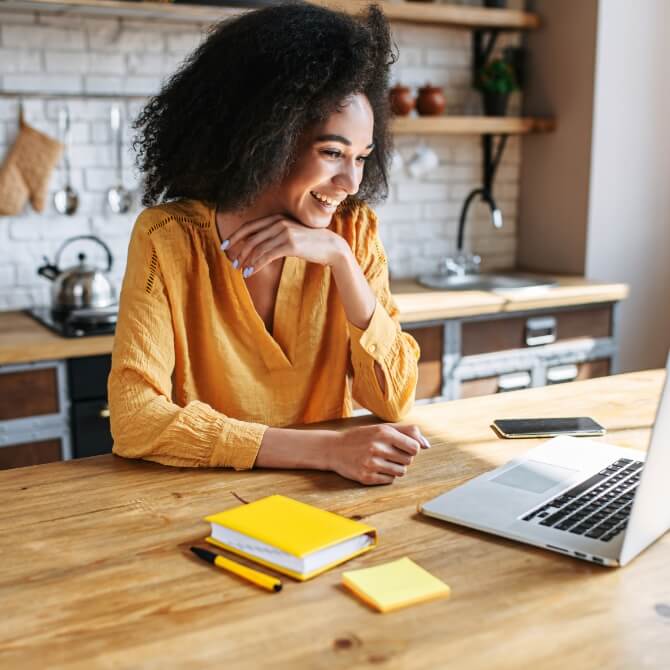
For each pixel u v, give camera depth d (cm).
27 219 285
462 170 361
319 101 136
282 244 145
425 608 85
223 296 154
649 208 353
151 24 293
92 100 289
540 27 350
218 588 90
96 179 293
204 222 153
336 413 166
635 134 343
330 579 92
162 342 142
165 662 76
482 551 98
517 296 298
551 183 355
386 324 155
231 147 139
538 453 128
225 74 140
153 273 146
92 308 262
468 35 353
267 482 120
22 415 230
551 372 308
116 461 131
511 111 365
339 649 77
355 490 117
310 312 159
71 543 101
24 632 81
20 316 273
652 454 89
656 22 339
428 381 284
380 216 345
